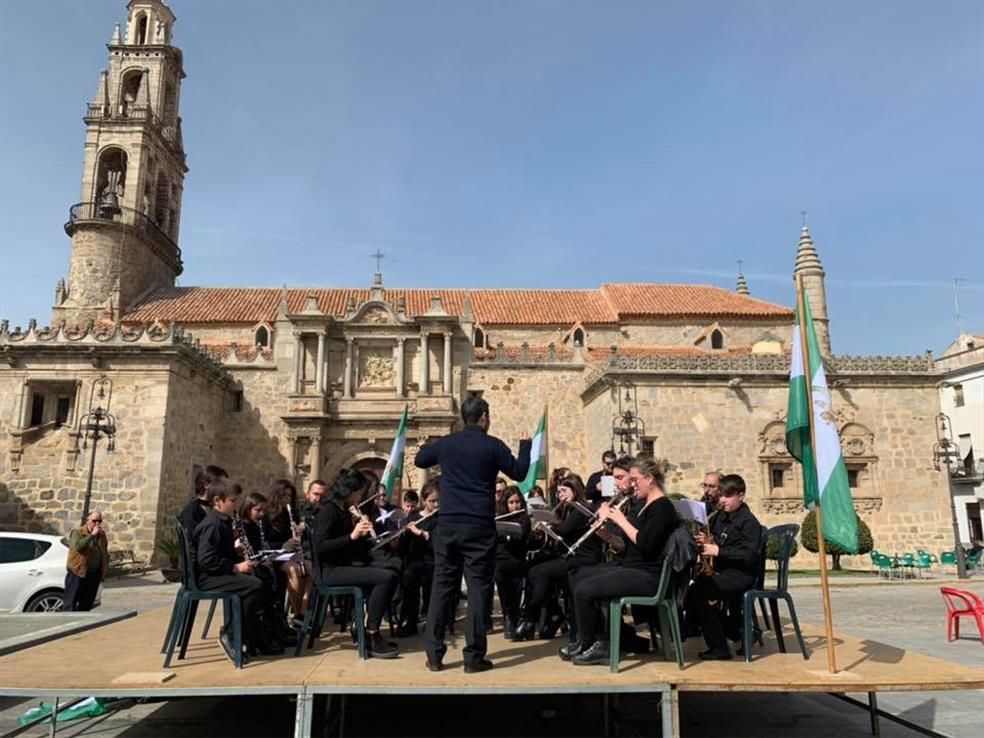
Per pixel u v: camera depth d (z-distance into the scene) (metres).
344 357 37.91
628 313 41.12
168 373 29.44
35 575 15.20
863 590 24.16
